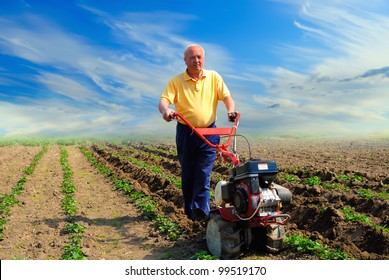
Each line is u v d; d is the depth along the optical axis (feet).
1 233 29.22
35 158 77.51
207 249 24.53
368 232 24.73
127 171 57.57
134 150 93.20
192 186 27.81
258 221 21.53
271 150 80.48
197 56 26.30
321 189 36.17
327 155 66.64
